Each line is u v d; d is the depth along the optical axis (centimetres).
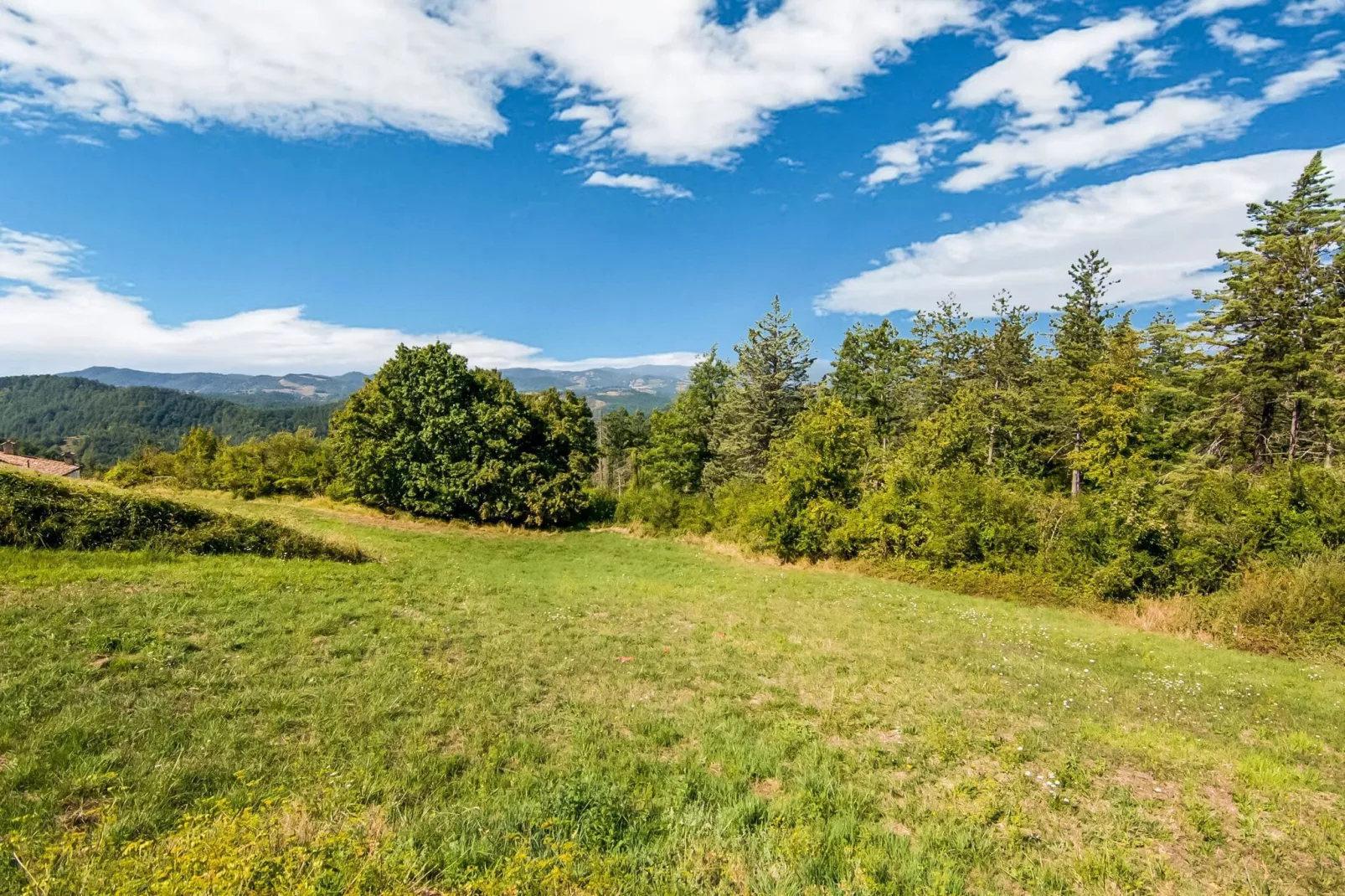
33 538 1478
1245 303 2709
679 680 1076
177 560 1614
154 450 5297
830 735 867
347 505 3934
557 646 1247
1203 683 1214
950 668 1240
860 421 3409
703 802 647
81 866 441
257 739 710
